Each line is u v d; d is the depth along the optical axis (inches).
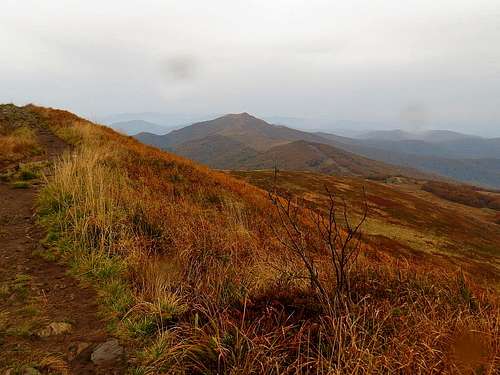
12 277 217.5
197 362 141.1
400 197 2527.1
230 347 145.4
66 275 226.2
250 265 253.8
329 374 125.6
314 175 2896.2
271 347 138.6
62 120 1048.2
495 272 1347.2
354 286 212.4
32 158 578.2
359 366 127.3
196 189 583.5
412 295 211.9
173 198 444.1
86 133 813.2
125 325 172.2
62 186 348.2
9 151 590.6
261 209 587.5
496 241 2097.7
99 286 212.2
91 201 312.7
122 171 498.6
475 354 140.1
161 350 151.0
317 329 158.6
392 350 139.6
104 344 159.2
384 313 175.6
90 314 185.5
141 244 269.0
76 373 142.3
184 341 151.6
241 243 304.8
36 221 306.7
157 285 200.4
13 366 140.3
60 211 311.6
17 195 384.8
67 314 184.1
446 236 1775.3
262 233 384.2
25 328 166.1
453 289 243.8
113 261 240.4
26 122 970.1
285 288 203.0
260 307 184.5
